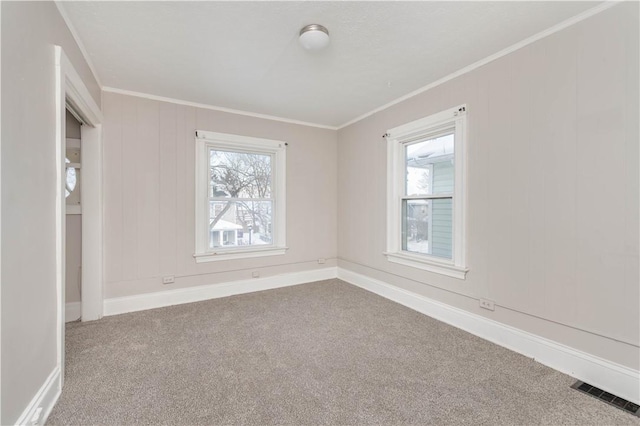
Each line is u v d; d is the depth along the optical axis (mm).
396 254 3330
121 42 2146
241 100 3328
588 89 1815
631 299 1666
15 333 1206
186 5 1749
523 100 2148
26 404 1297
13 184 1195
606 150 1748
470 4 1750
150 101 3150
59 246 1636
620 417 1515
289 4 1747
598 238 1789
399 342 2350
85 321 2779
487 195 2396
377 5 1755
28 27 1322
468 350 2219
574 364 1882
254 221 3891
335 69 2582
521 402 1628
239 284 3686
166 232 3252
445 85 2744
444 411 1556
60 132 1632
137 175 3096
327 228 4383
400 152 3398
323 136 4336
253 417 1508
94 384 1771
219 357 2109
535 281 2094
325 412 1547
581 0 1715
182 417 1506
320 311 3045
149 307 3152
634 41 1636
